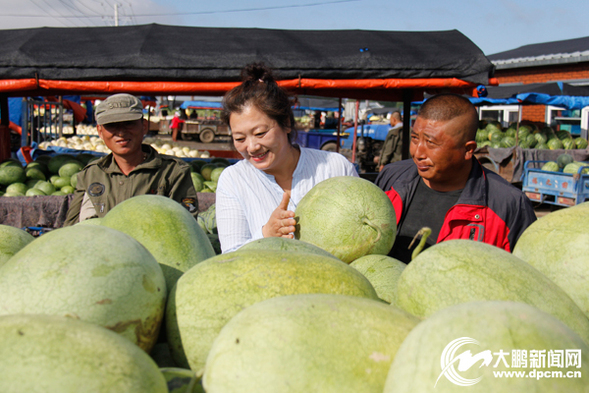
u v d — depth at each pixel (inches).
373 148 646.5
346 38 271.3
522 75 658.2
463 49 254.8
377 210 67.4
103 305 38.5
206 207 222.1
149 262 44.6
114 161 134.3
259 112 79.4
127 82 225.1
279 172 91.0
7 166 250.7
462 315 31.3
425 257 46.8
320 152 97.4
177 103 1051.3
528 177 366.3
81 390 28.5
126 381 30.1
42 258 40.1
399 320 37.2
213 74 228.1
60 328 32.0
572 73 594.6
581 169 356.2
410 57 241.3
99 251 41.3
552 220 52.7
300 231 69.9
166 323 44.5
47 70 214.2
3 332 30.9
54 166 266.8
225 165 297.1
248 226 90.8
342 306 36.6
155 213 58.3
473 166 91.7
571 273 46.8
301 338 33.4
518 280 42.3
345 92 287.3
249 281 43.3
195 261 56.4
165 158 138.6
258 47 245.9
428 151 83.9
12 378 28.4
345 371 32.3
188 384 36.9
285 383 31.6
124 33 261.3
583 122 605.0
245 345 33.8
